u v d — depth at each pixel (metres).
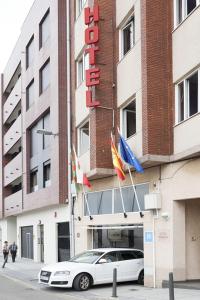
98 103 19.97
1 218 49.09
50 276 17.58
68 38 25.62
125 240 20.30
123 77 19.72
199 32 14.86
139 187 18.78
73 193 23.23
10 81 46.22
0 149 49.19
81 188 23.52
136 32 18.47
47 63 31.70
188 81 15.95
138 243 19.25
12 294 16.92
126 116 19.91
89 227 22.86
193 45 15.26
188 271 16.45
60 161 27.47
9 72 46.12
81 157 23.52
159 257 16.91
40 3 33.09
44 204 30.06
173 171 16.44
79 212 23.86
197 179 15.27
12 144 43.19
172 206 16.42
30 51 36.72
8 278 23.44
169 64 16.88
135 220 18.72
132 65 18.73
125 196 19.84
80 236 23.70
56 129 28.02
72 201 22.98
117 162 18.50
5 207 46.91
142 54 17.11
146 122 16.59
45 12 31.78
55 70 28.59
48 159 30.45
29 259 37.34
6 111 47.16
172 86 16.72
